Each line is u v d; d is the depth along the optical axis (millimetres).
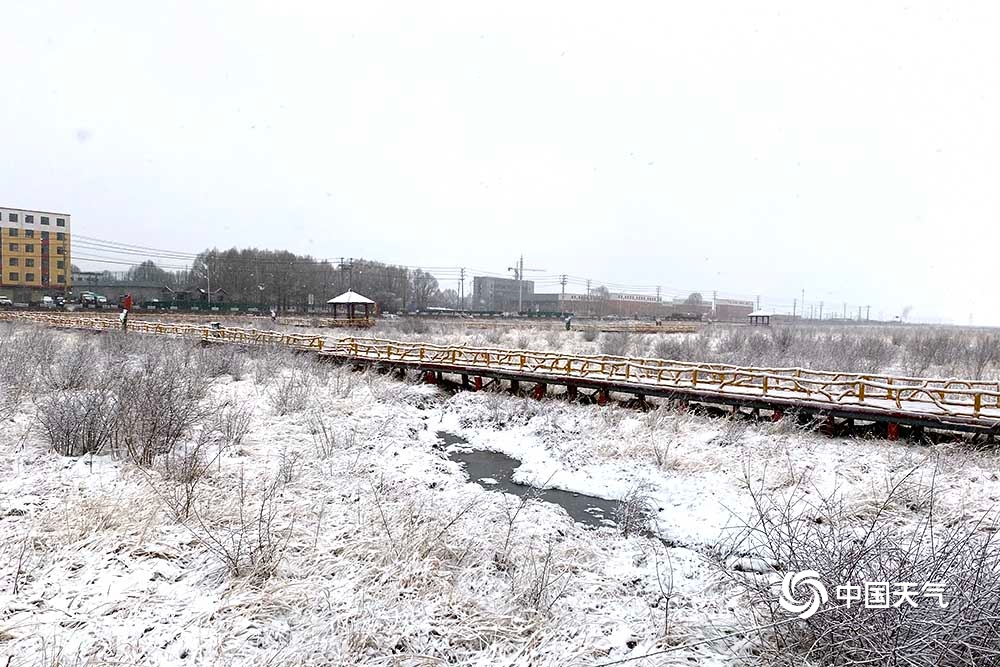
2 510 7477
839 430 13164
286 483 9367
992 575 4469
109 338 25516
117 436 10336
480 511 8625
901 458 11203
